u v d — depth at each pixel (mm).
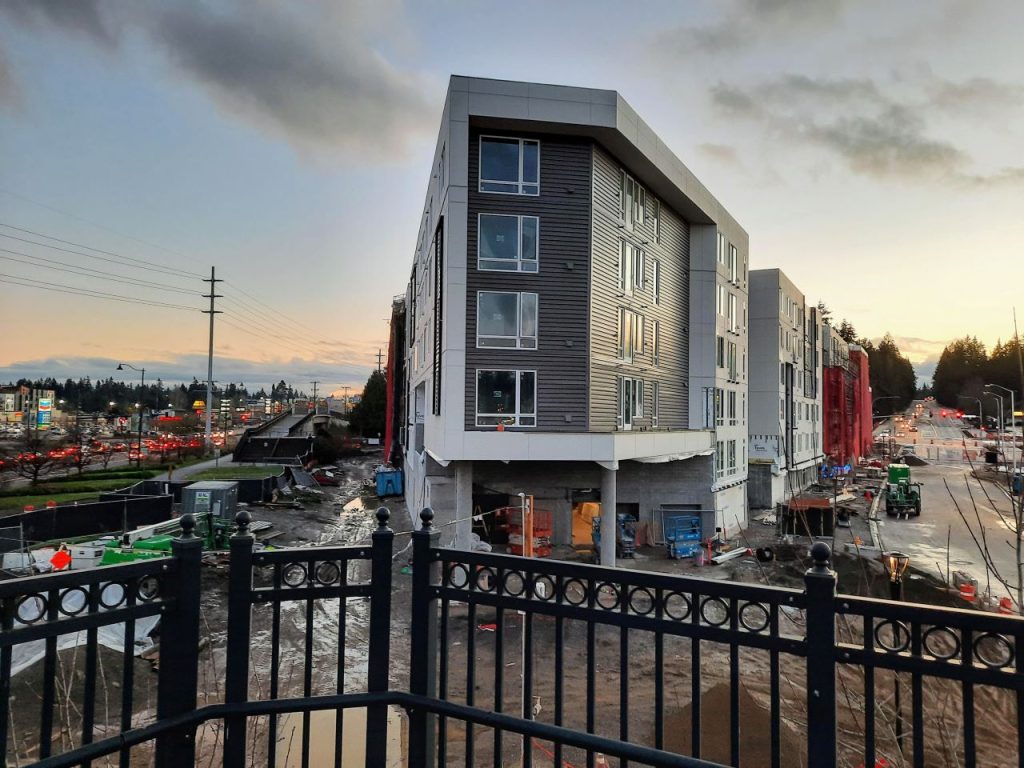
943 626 2365
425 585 3424
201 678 9859
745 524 30281
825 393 55156
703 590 2764
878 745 7367
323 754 6613
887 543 24688
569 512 21891
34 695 8391
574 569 3049
